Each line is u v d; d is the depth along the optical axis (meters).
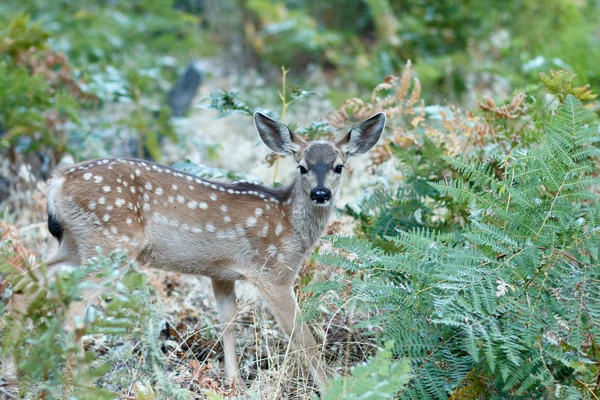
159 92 21.78
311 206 10.77
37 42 16.31
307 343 9.69
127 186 10.18
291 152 11.24
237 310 10.95
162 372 7.58
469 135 12.16
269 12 27.11
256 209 10.58
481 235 8.84
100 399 7.36
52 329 7.21
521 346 7.93
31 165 15.70
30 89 15.13
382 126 11.38
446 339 8.59
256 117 11.26
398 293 8.74
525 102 12.63
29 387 7.59
